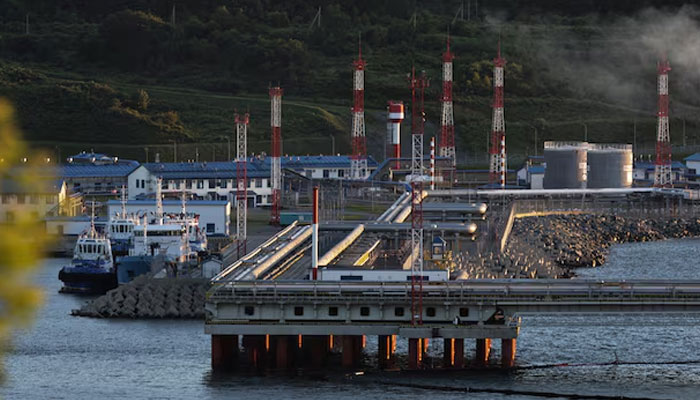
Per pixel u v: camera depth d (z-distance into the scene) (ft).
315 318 470.80
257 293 470.80
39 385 467.11
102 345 549.54
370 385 454.40
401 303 467.93
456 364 485.15
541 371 484.33
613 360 509.35
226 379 469.98
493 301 467.93
